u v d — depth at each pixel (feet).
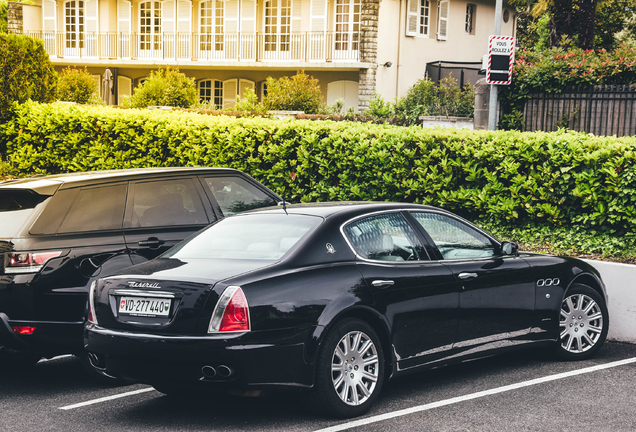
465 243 20.20
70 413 18.06
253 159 40.75
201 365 15.28
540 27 115.96
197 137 43.24
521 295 20.62
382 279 17.49
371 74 87.20
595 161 30.89
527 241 33.12
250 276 15.89
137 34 105.40
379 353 17.30
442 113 69.41
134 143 45.68
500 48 41.50
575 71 42.16
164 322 15.90
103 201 22.06
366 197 37.63
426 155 35.86
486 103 45.96
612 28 125.59
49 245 20.38
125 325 16.42
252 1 98.02
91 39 107.24
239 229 18.66
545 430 15.90
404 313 17.78
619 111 41.29
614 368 21.44
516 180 33.37
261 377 15.42
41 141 49.24
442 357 18.79
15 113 51.24
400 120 59.11
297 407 17.87
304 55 93.86
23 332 20.08
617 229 31.27
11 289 19.92
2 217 20.93
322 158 38.75
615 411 17.26
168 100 78.89
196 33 102.22
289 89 73.92
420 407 17.67
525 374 20.76
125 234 22.02
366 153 37.19
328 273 16.76
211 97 103.71
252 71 100.32
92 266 20.97
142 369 15.97
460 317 19.04
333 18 92.02
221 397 18.98
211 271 16.31
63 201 21.21
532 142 33.06
